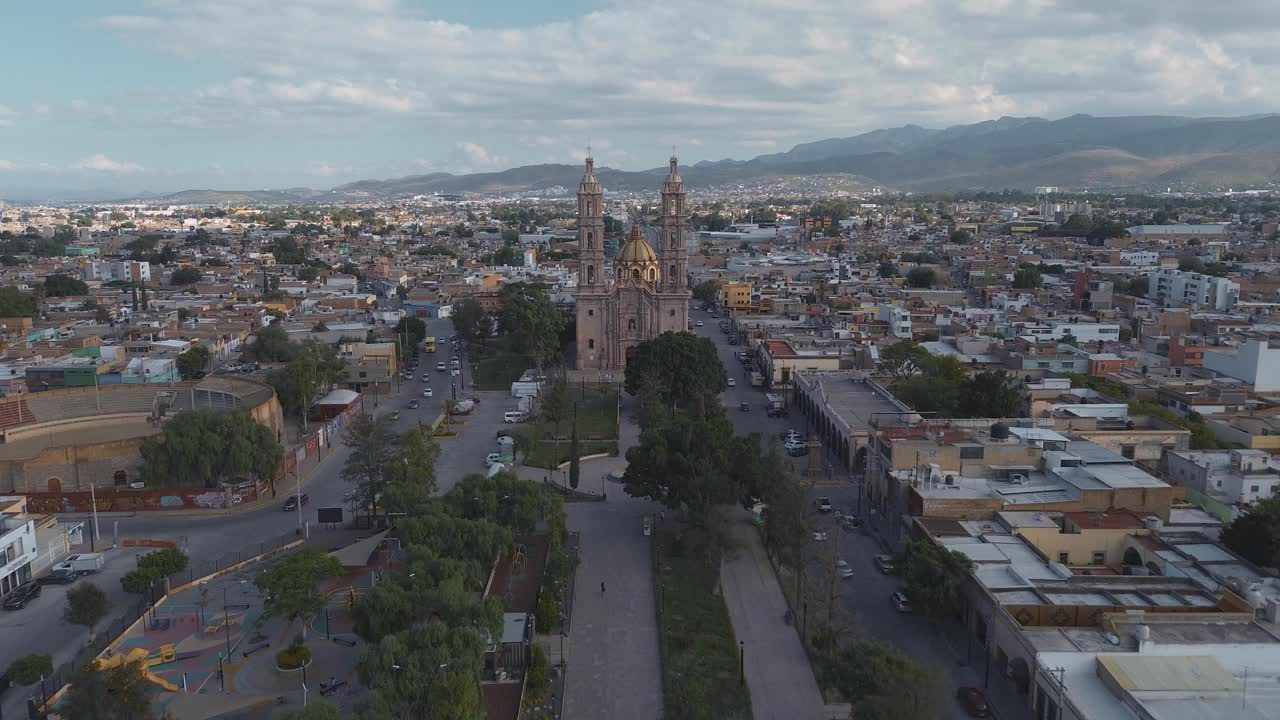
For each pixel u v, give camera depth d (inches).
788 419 7721.5
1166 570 3983.8
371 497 5226.4
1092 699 3009.4
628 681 3629.4
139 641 3863.2
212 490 5551.2
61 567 4569.4
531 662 3587.6
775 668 3727.9
